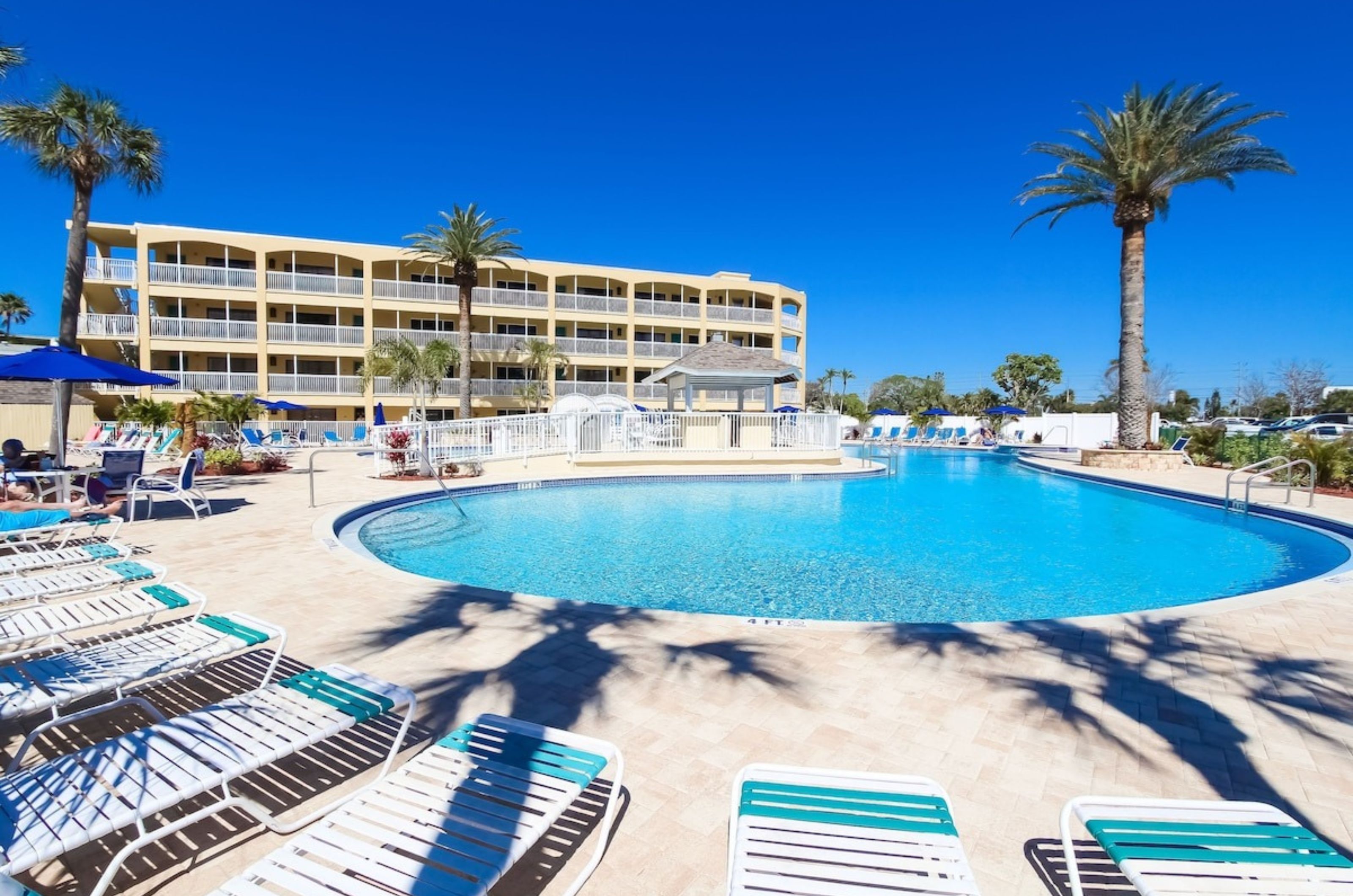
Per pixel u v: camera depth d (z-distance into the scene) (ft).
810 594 24.32
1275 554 30.96
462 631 16.20
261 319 105.70
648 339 142.31
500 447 59.41
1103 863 7.97
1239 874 6.27
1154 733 11.23
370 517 37.27
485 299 121.39
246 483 48.29
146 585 19.97
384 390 112.37
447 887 6.09
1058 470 66.39
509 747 8.76
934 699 12.50
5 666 12.09
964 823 8.79
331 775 9.85
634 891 7.47
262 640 12.33
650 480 57.67
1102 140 65.87
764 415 67.31
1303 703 12.35
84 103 44.37
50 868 7.86
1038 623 16.92
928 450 123.65
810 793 7.53
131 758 8.12
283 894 7.29
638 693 12.71
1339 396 152.87
